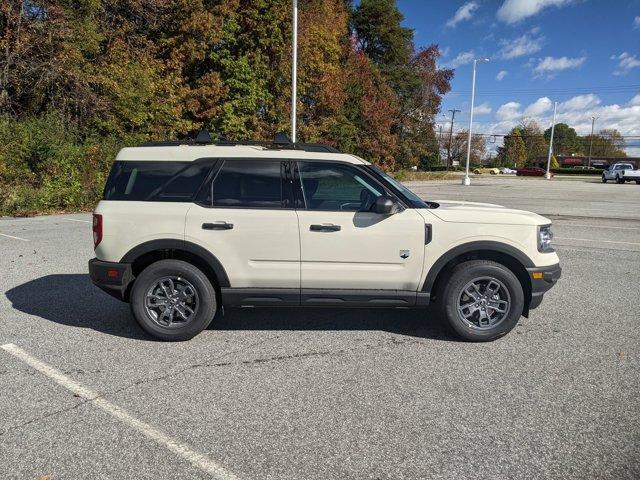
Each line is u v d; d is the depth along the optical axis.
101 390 3.80
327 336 5.03
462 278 4.74
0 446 3.05
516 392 3.80
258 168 4.81
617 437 3.18
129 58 20.66
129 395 3.72
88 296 6.33
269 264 4.71
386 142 36.81
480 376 4.09
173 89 21.45
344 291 4.74
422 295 4.75
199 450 3.03
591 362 4.39
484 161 124.81
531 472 2.83
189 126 22.16
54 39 17.69
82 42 18.50
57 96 18.20
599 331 5.23
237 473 2.81
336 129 31.67
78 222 13.23
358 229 4.65
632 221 15.15
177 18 21.97
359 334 5.09
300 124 27.75
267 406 3.57
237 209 4.71
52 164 15.94
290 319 5.55
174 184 4.80
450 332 4.93
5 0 16.42
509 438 3.17
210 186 4.78
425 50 44.91
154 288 4.79
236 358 4.44
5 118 16.08
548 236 4.90
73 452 3.00
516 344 4.83
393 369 4.22
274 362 4.36
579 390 3.84
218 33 21.98
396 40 46.03
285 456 2.97
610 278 7.67
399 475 2.80
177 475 2.79
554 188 34.56
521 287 4.79
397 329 5.25
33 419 3.37
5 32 17.19
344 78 33.25
